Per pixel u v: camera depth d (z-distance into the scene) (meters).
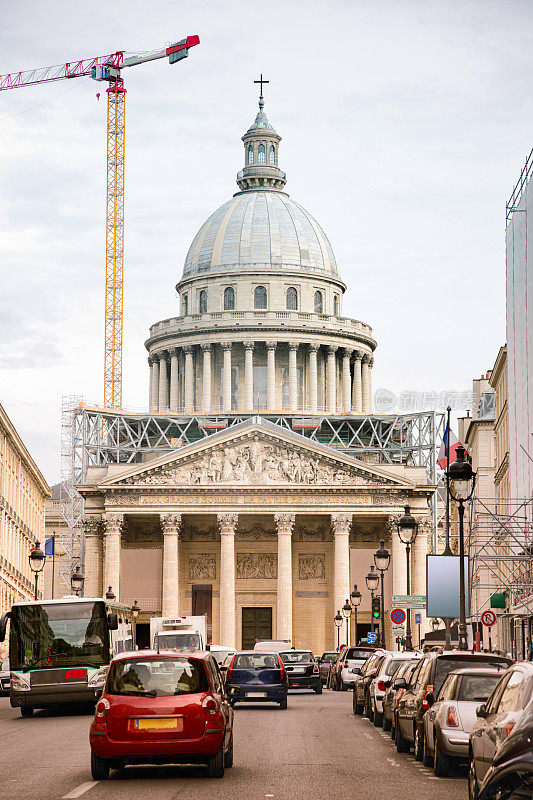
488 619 78.94
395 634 93.56
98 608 67.88
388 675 56.91
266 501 172.25
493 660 39.88
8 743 47.16
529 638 90.88
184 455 171.62
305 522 180.50
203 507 171.75
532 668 25.27
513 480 104.44
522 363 99.69
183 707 33.94
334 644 171.12
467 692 36.06
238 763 38.72
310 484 172.00
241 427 180.88
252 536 180.75
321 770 36.78
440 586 83.75
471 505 89.25
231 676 72.25
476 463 150.12
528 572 90.25
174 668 34.75
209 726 34.03
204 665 35.06
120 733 33.88
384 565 102.94
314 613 178.75
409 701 42.12
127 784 33.31
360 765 38.47
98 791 31.64
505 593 113.12
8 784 33.28
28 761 39.69
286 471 172.50
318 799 29.84
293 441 173.00
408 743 43.38
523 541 98.69
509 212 105.94
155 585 173.62
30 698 65.81
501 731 25.28
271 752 42.50
